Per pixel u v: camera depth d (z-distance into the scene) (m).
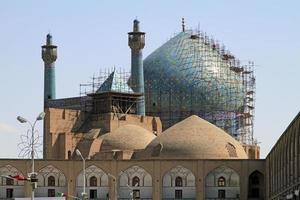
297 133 99.06
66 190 155.12
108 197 155.25
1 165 154.12
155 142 162.00
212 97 184.75
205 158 158.62
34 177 87.50
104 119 172.62
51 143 169.12
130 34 179.25
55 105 182.00
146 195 156.25
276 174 130.75
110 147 165.50
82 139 169.12
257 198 156.00
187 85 185.25
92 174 156.00
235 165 155.75
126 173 156.50
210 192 156.12
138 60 179.38
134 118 175.38
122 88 175.38
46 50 182.62
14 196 154.25
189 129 163.00
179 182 156.25
